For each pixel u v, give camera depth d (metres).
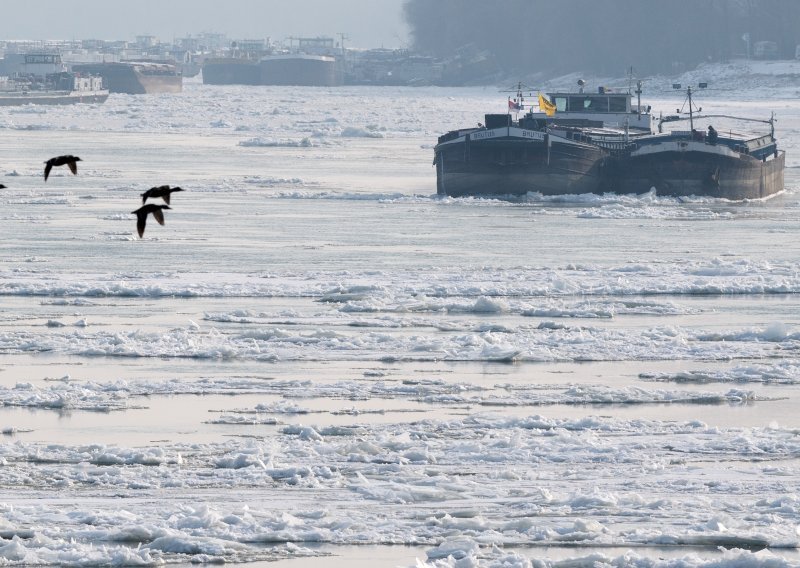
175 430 118.25
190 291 193.12
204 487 100.69
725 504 96.75
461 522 92.00
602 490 100.31
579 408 129.00
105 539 88.56
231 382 136.38
